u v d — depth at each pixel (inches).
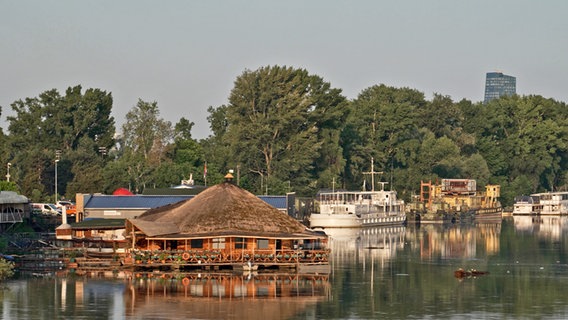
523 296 7032.5
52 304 6574.8
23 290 7116.1
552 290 7313.0
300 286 7372.1
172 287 7244.1
